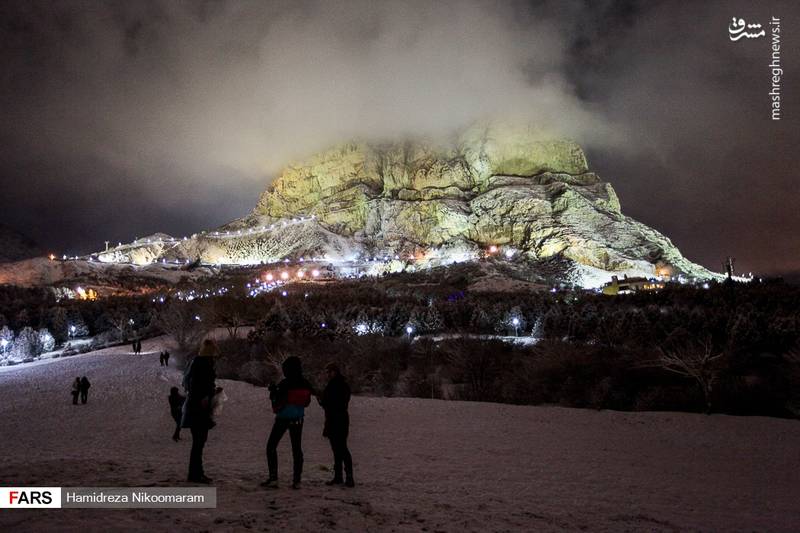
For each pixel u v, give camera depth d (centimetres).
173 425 2161
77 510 668
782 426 1984
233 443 1716
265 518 681
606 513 954
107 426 2219
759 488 1232
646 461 1494
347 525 688
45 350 5366
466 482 1195
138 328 6322
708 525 909
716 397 2431
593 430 1933
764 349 3114
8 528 572
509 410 2323
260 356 4009
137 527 603
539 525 815
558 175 18450
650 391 2661
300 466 898
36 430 2198
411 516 785
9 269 10712
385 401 2561
